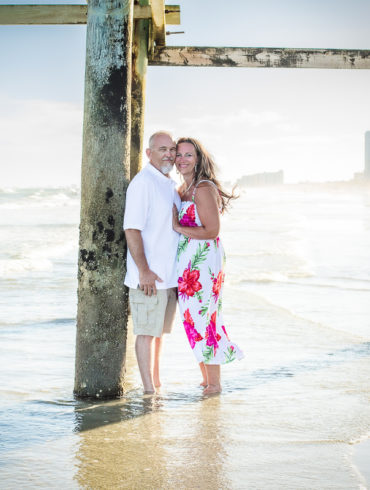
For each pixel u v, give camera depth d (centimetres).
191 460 281
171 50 652
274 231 2131
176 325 637
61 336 565
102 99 359
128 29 364
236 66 652
